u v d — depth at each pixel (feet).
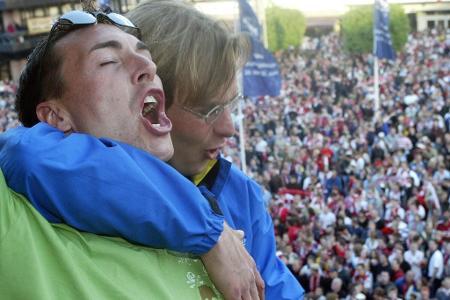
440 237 37.63
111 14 3.85
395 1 170.40
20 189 3.26
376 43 78.02
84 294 3.12
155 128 3.64
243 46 4.52
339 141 65.62
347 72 115.96
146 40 4.32
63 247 3.17
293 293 5.27
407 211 43.91
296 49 152.46
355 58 131.75
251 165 60.49
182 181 3.55
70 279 3.13
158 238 3.41
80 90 3.52
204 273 3.84
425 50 128.88
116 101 3.52
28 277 3.03
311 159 59.21
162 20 4.35
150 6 4.48
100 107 3.51
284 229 44.55
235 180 5.16
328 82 111.14
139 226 3.32
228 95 4.50
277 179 54.90
